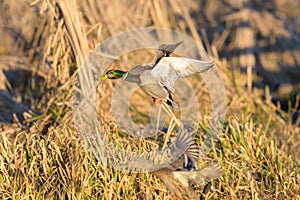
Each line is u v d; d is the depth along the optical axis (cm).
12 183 898
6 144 971
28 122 1189
